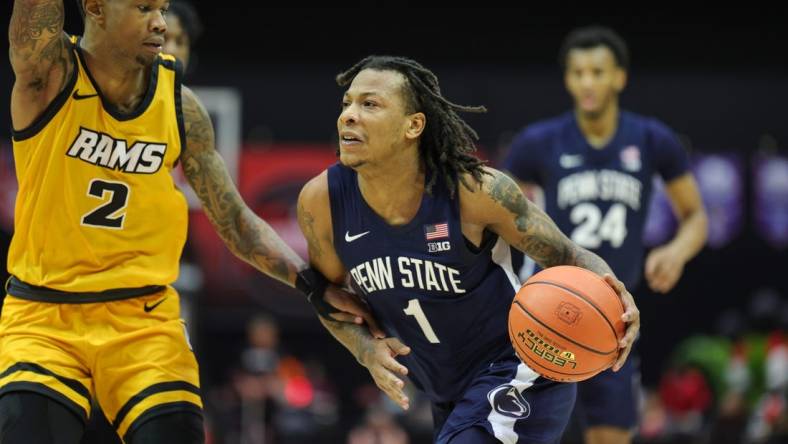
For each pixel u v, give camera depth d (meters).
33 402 6.02
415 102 6.42
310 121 20.73
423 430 16.45
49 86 6.07
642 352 21.19
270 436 16.00
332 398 19.45
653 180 10.26
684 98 21.38
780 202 21.23
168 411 6.20
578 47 10.16
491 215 6.49
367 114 6.33
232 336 19.56
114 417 6.35
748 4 22.09
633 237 10.11
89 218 6.24
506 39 22.16
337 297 6.90
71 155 6.14
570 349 6.19
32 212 6.24
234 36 21.31
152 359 6.34
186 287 11.15
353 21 21.73
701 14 22.14
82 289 6.29
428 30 22.03
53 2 5.79
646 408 17.34
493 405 6.56
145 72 6.30
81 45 6.19
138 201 6.32
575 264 6.73
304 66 21.06
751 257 21.22
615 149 10.16
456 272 6.50
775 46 22.08
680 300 21.17
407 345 6.93
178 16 8.73
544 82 21.19
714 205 21.19
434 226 6.45
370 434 16.34
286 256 7.02
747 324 20.03
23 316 6.30
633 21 22.14
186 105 6.52
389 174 6.41
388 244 6.52
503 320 6.76
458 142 6.53
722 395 18.50
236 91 20.73
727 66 21.80
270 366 16.50
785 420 15.36
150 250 6.43
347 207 6.58
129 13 5.95
